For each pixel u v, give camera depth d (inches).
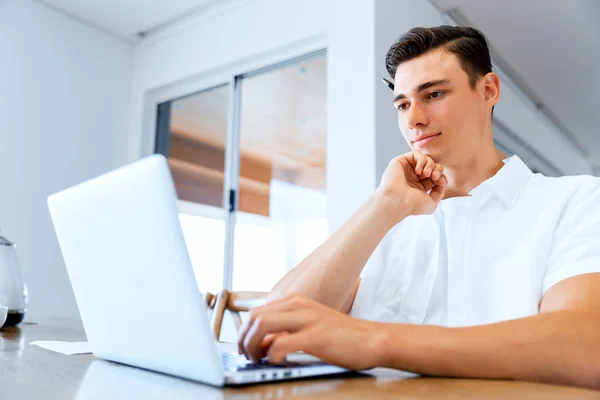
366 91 93.2
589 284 26.8
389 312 41.2
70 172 127.8
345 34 98.7
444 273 41.1
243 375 19.1
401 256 42.9
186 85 135.3
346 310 41.9
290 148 193.6
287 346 21.1
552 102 172.2
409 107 38.7
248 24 118.8
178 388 18.8
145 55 143.3
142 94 141.5
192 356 19.3
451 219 40.8
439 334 21.4
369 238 33.9
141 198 19.9
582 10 117.1
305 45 109.7
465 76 37.6
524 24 123.4
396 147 96.3
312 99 151.0
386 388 18.5
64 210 25.3
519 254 36.7
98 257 23.5
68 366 24.7
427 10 112.2
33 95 122.0
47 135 124.0
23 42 121.0
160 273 19.8
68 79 129.5
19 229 116.4
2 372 22.8
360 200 90.9
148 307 20.9
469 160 39.8
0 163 114.9
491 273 37.5
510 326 21.5
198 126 155.6
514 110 155.9
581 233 31.2
